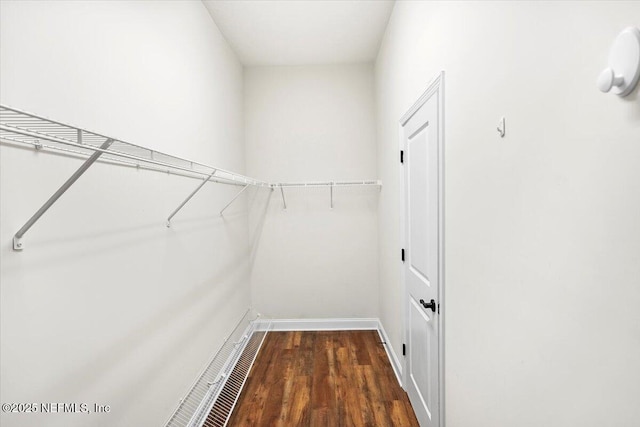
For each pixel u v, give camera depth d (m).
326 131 3.29
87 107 1.04
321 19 2.46
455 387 1.28
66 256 0.95
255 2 2.21
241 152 3.13
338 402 2.06
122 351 1.21
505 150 0.89
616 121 0.54
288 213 3.32
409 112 1.88
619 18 0.53
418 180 1.75
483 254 1.03
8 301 0.78
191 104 1.92
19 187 0.81
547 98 0.71
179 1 1.76
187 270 1.79
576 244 0.64
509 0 0.85
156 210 1.46
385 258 2.83
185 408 1.74
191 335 1.83
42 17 0.88
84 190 1.02
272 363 2.59
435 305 1.47
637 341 0.51
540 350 0.76
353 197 3.30
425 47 1.58
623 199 0.53
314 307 3.35
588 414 0.62
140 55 1.37
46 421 0.88
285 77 3.28
